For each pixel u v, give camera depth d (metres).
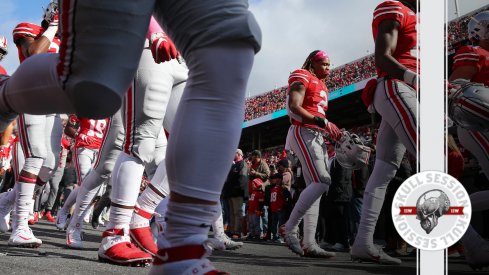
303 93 3.74
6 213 3.98
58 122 4.15
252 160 8.66
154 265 1.04
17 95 1.06
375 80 2.83
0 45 3.21
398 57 2.72
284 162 7.55
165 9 1.08
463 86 2.28
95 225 7.02
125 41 0.98
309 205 3.72
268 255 3.95
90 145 5.58
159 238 1.04
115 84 0.98
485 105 2.23
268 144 30.56
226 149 1.04
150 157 2.50
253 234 8.27
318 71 3.97
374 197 3.05
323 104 3.87
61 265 2.12
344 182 5.34
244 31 1.02
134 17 0.98
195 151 1.02
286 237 3.88
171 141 1.05
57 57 1.01
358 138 3.42
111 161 3.16
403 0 2.81
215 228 4.48
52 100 1.04
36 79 1.02
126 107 2.48
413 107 2.54
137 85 2.46
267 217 8.70
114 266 2.25
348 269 2.78
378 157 3.04
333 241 5.54
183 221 1.01
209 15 1.03
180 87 2.79
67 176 9.59
